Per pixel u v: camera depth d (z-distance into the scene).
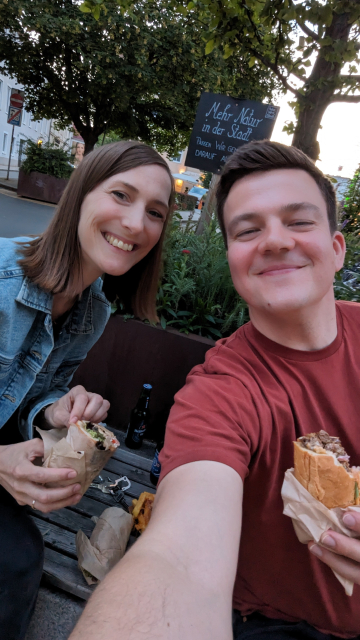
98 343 1.15
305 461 0.42
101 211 0.58
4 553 0.55
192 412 0.44
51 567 0.65
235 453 0.40
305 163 0.52
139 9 4.65
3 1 4.59
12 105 6.63
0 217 3.97
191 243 1.38
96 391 1.19
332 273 0.51
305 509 0.41
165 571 0.29
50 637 0.66
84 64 5.00
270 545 0.50
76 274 0.63
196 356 1.09
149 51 5.06
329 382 0.50
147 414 1.13
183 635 0.25
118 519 0.71
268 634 0.50
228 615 0.29
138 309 0.79
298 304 0.48
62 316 0.72
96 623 0.26
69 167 5.96
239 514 0.36
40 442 0.58
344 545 0.38
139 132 6.86
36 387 0.72
